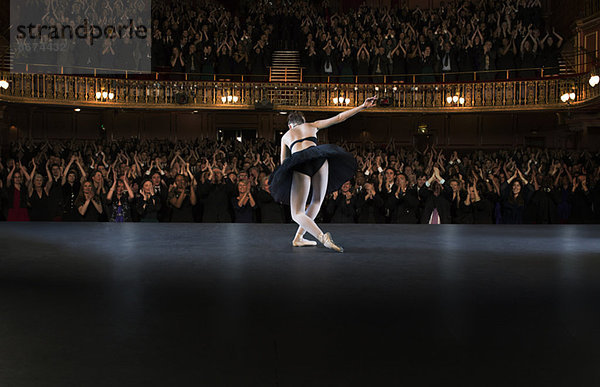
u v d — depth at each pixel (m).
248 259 4.38
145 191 9.58
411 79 23.47
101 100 22.42
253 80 24.02
